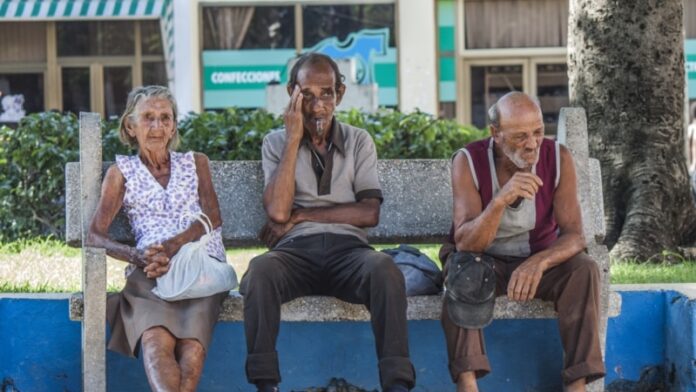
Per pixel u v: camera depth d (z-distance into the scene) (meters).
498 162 8.87
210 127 16.02
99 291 8.47
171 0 32.28
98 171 9.07
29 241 15.86
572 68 15.12
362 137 9.38
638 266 13.40
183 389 8.11
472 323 8.32
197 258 8.42
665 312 9.66
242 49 32.91
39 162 16.47
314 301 8.67
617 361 9.65
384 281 8.27
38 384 9.23
